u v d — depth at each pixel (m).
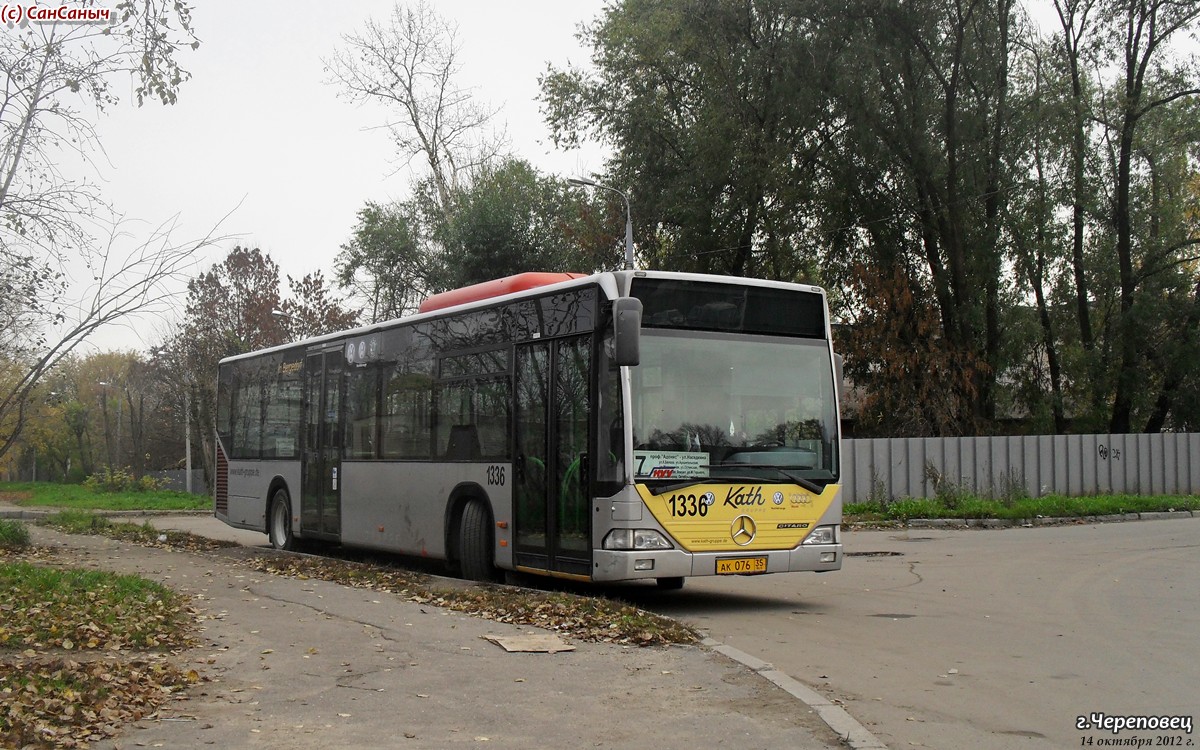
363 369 17.14
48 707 6.79
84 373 87.75
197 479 62.31
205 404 45.84
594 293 12.09
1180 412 40.66
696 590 14.16
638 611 10.60
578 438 12.13
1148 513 28.27
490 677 8.08
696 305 12.15
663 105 37.75
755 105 34.84
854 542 21.66
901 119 34.06
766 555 12.01
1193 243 39.56
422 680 7.98
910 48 33.66
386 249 51.25
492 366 13.87
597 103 38.66
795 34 33.47
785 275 36.12
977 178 34.38
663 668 8.39
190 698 7.41
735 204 34.47
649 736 6.48
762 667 8.42
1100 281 42.25
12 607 10.47
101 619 9.98
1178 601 12.81
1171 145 40.06
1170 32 37.00
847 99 33.00
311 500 18.58
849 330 35.84
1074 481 32.72
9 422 19.19
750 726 6.71
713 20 34.22
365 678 8.05
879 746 6.29
